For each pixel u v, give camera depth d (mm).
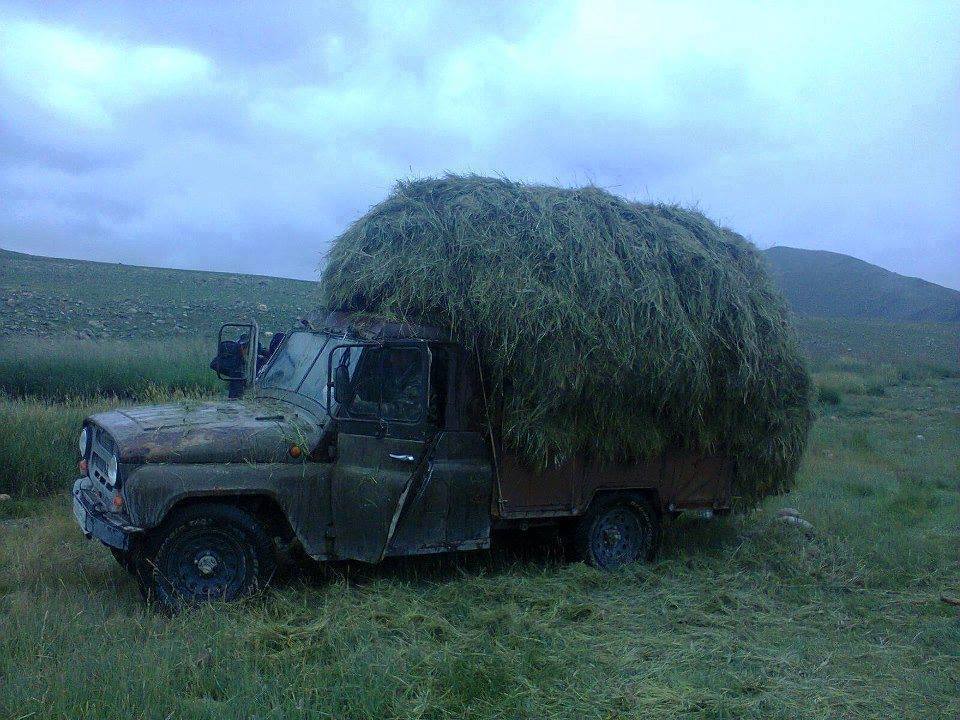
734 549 7867
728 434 7695
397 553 6266
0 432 10023
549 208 6980
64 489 9922
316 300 7660
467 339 6566
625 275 6863
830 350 46469
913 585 7160
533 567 7090
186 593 5695
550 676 4781
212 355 18094
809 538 8336
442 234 6730
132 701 4195
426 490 6352
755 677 4914
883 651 5500
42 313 30984
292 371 7164
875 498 11094
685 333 6961
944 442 17594
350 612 5555
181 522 5656
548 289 6504
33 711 4023
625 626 5770
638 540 7551
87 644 4891
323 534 6035
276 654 4902
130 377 16656
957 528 9312
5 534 7879
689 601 6328
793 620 6102
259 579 5883
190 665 4621
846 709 4609
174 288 42875
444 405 6512
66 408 12859
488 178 7332
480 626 5566
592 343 6566
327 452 6098
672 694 4586
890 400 26688
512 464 6727
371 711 4266
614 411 6883
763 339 7652
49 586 6297
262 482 5816
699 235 7793
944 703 4711
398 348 6320
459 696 4492
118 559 6523
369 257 6801
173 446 5652
